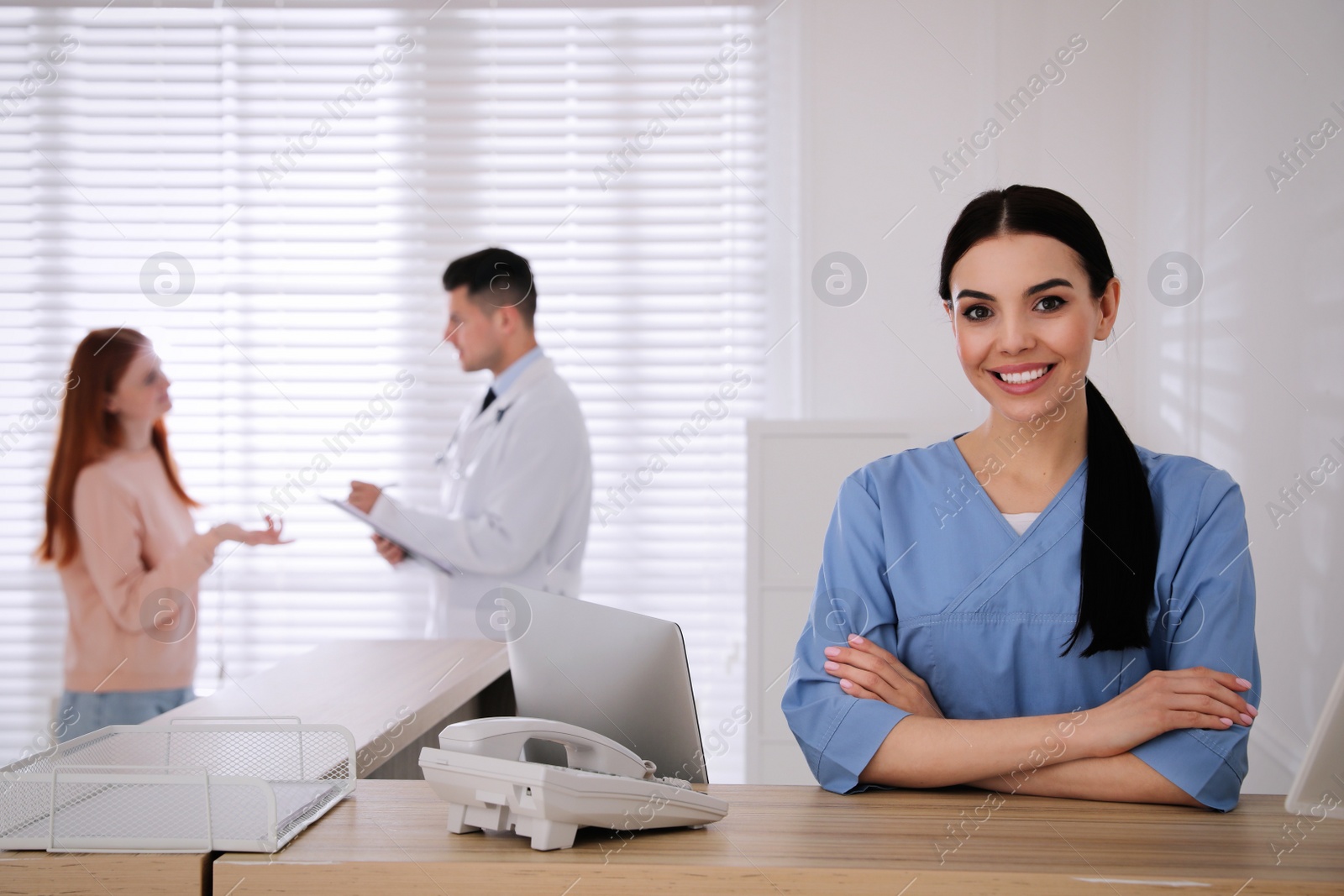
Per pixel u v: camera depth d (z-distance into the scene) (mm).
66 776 857
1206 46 1978
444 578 2264
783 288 2543
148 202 2615
